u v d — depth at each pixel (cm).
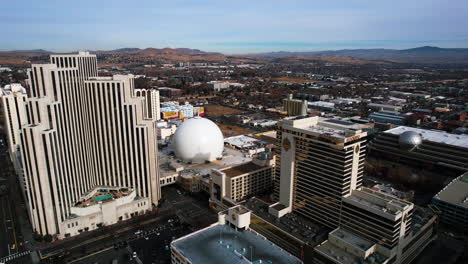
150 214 19112
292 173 16200
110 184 19550
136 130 18400
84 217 16925
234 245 11381
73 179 17238
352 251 13150
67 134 16588
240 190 19250
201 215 19225
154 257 15075
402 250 13875
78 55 18012
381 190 19812
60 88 15850
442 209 18362
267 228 15888
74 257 14962
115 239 16475
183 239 11700
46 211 15812
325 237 14525
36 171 15262
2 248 15662
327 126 15988
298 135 15338
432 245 16450
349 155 13912
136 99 18350
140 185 19288
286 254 10925
